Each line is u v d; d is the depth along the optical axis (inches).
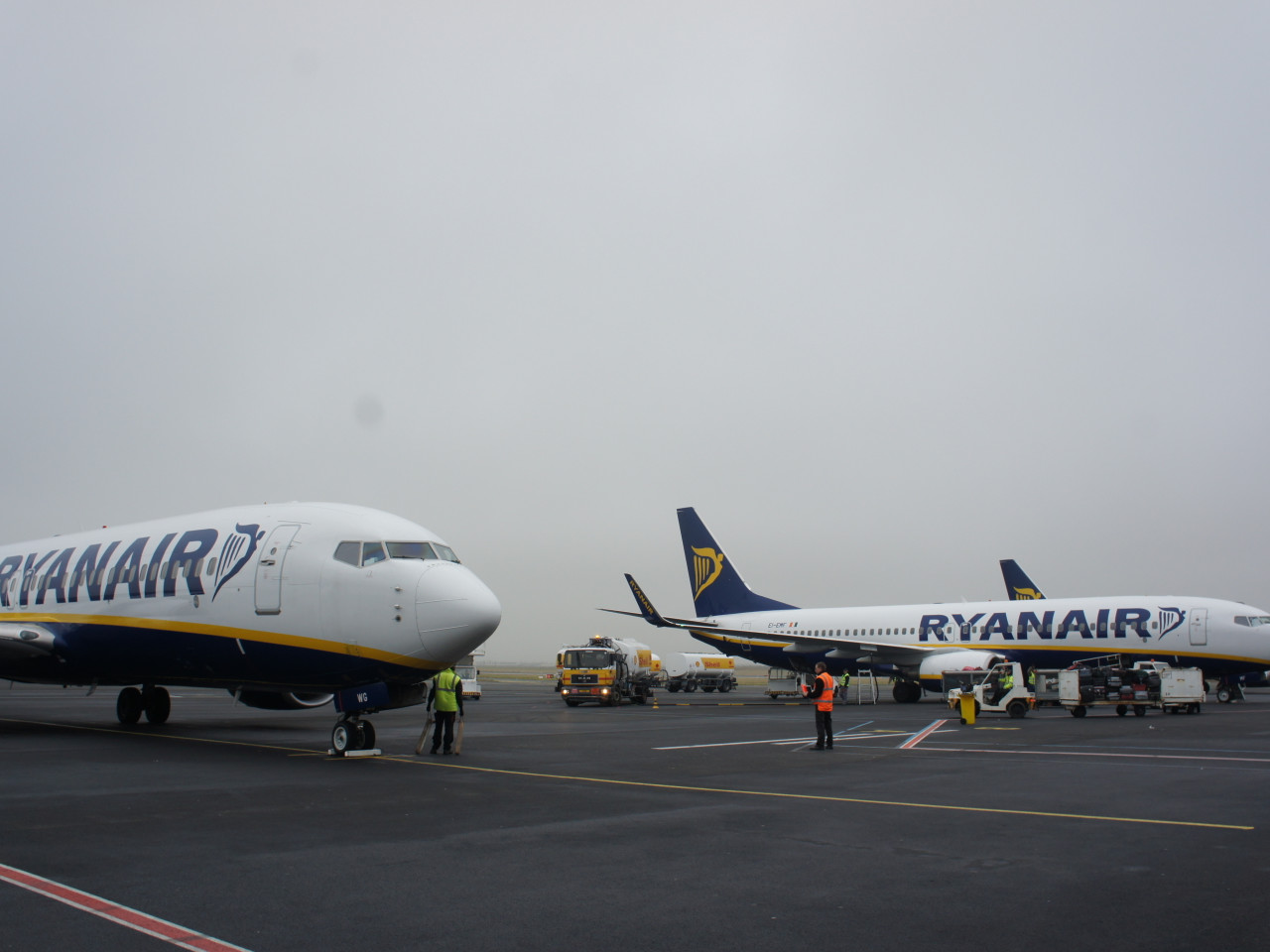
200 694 2620.6
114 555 987.3
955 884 331.0
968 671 1594.5
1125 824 445.4
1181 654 1578.5
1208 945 263.0
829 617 2015.3
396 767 690.2
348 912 294.7
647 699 2181.3
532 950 259.4
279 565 815.7
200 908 297.3
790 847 392.8
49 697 2091.5
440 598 754.8
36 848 386.9
